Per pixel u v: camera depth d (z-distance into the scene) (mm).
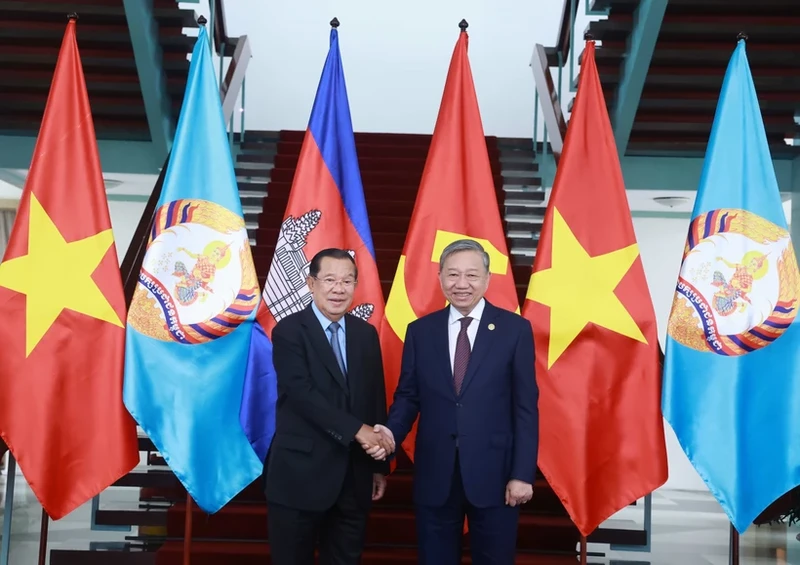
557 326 3266
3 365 3096
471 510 2842
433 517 2838
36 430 3090
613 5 5547
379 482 3039
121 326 3174
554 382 3248
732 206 3254
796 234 6555
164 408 3180
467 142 3494
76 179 3211
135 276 3682
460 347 2896
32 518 5824
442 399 2840
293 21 8883
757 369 3191
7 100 6230
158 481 4766
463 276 2824
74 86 3250
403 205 6281
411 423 2924
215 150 3326
